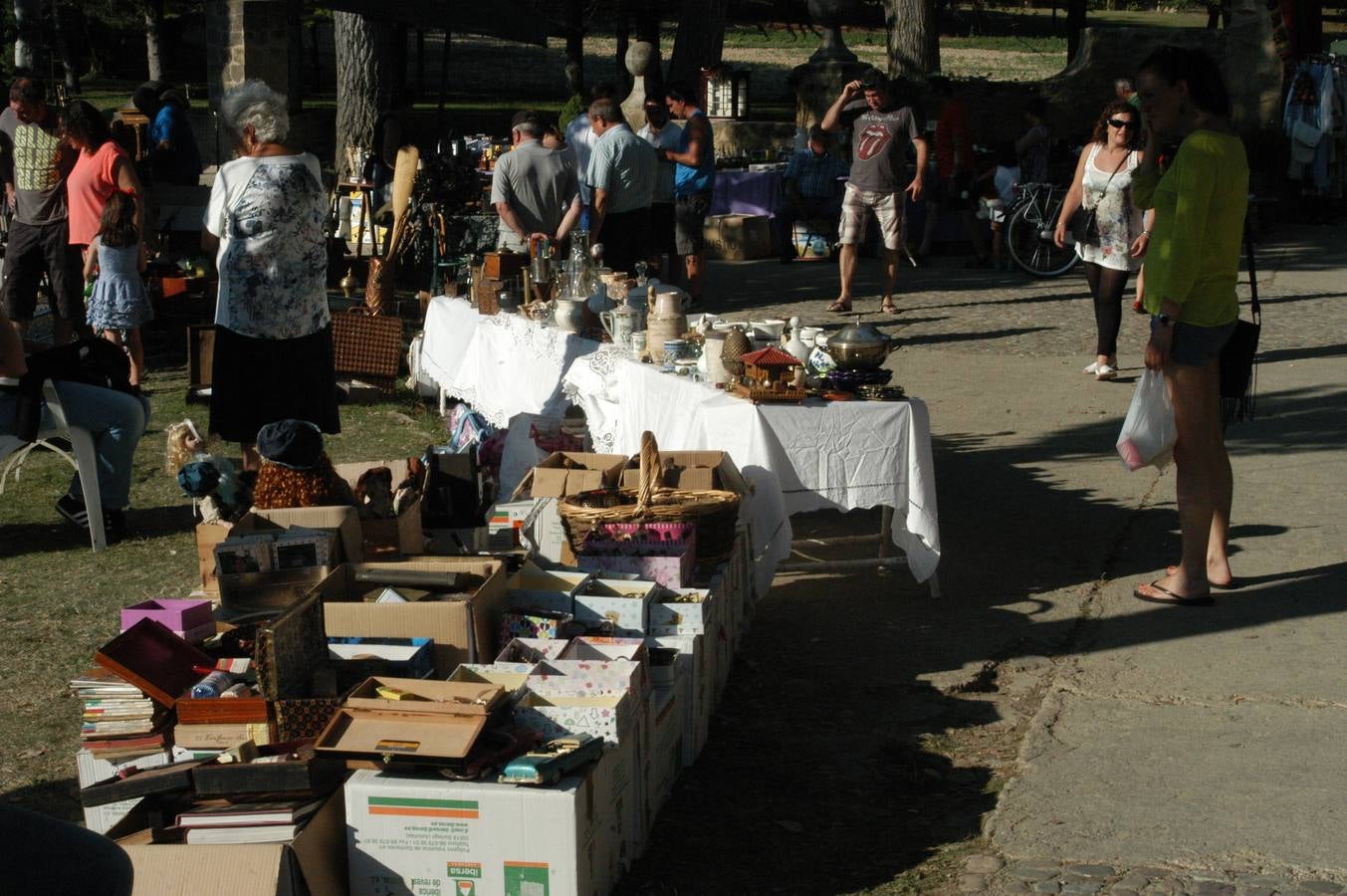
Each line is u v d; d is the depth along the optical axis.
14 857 2.02
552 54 44.03
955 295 13.59
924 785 4.27
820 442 5.57
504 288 8.43
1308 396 9.06
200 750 3.66
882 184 12.12
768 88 36.00
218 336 6.57
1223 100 5.33
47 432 6.50
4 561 6.43
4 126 10.50
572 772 3.43
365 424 8.91
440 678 4.05
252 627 4.13
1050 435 8.42
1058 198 14.69
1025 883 3.62
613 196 10.27
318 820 3.41
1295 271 14.45
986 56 41.69
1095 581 5.97
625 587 4.52
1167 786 4.12
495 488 6.43
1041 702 4.79
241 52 16.25
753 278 14.95
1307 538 6.36
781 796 4.22
